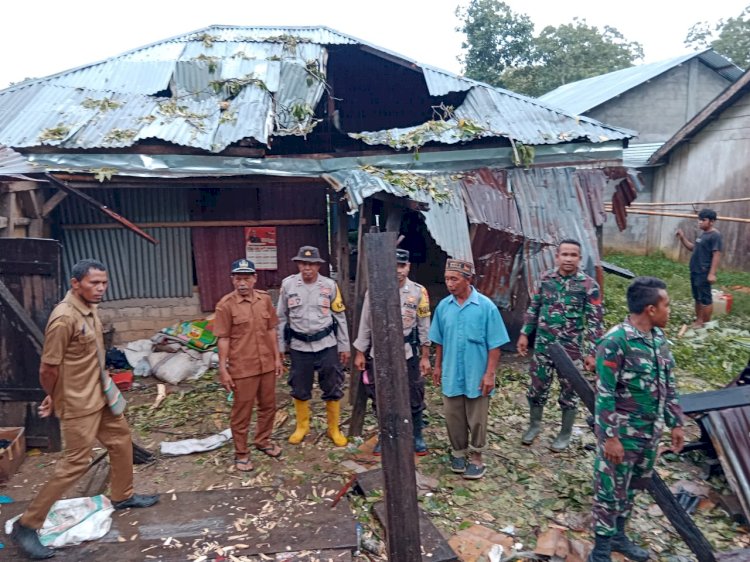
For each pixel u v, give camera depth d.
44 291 4.84
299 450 5.09
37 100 7.61
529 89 29.06
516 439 5.28
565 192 7.39
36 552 3.41
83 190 7.48
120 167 6.60
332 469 4.70
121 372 7.09
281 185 7.99
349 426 5.36
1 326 4.81
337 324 5.14
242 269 4.47
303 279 5.00
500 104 8.59
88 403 3.49
